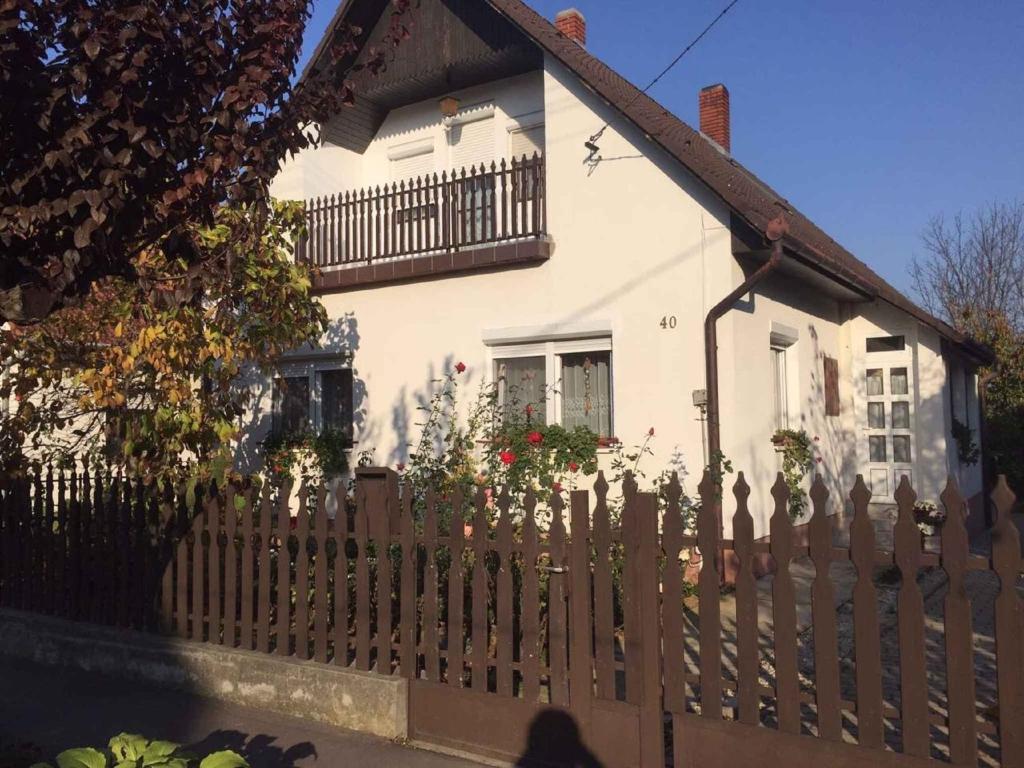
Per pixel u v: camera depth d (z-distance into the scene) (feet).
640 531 15.02
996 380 62.64
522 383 32.42
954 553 12.71
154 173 14.33
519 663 16.26
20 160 13.51
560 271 31.12
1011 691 12.24
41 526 24.53
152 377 25.77
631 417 29.50
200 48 14.61
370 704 17.78
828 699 13.48
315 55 37.06
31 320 14.14
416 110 40.83
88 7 13.66
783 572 13.91
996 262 89.40
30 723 18.81
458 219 34.17
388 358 34.83
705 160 32.91
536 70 37.04
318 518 18.99
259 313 27.02
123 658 21.59
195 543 21.17
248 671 19.53
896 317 39.55
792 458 32.19
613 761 15.11
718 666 14.34
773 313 32.58
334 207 36.11
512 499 23.82
